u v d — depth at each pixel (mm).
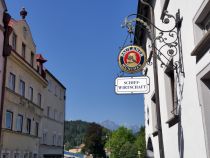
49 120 39094
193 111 6773
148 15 11836
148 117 14016
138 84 7730
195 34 6520
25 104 28891
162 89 9656
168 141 9250
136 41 15227
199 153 6430
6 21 23656
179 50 7621
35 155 32531
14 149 26219
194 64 6617
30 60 30891
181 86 7629
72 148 140625
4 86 23500
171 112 8602
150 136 13477
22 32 28531
